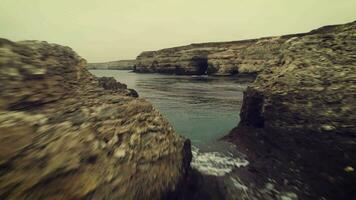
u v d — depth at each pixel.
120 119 5.16
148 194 4.04
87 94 5.90
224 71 64.38
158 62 88.19
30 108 4.07
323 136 7.35
